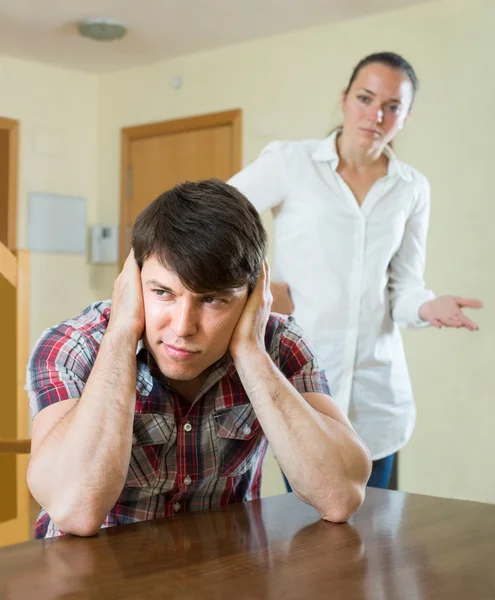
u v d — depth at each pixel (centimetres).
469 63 367
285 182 236
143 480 138
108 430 123
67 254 526
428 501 143
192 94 482
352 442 136
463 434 367
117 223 528
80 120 530
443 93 375
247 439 145
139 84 512
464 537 120
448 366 371
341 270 233
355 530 124
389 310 243
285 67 437
